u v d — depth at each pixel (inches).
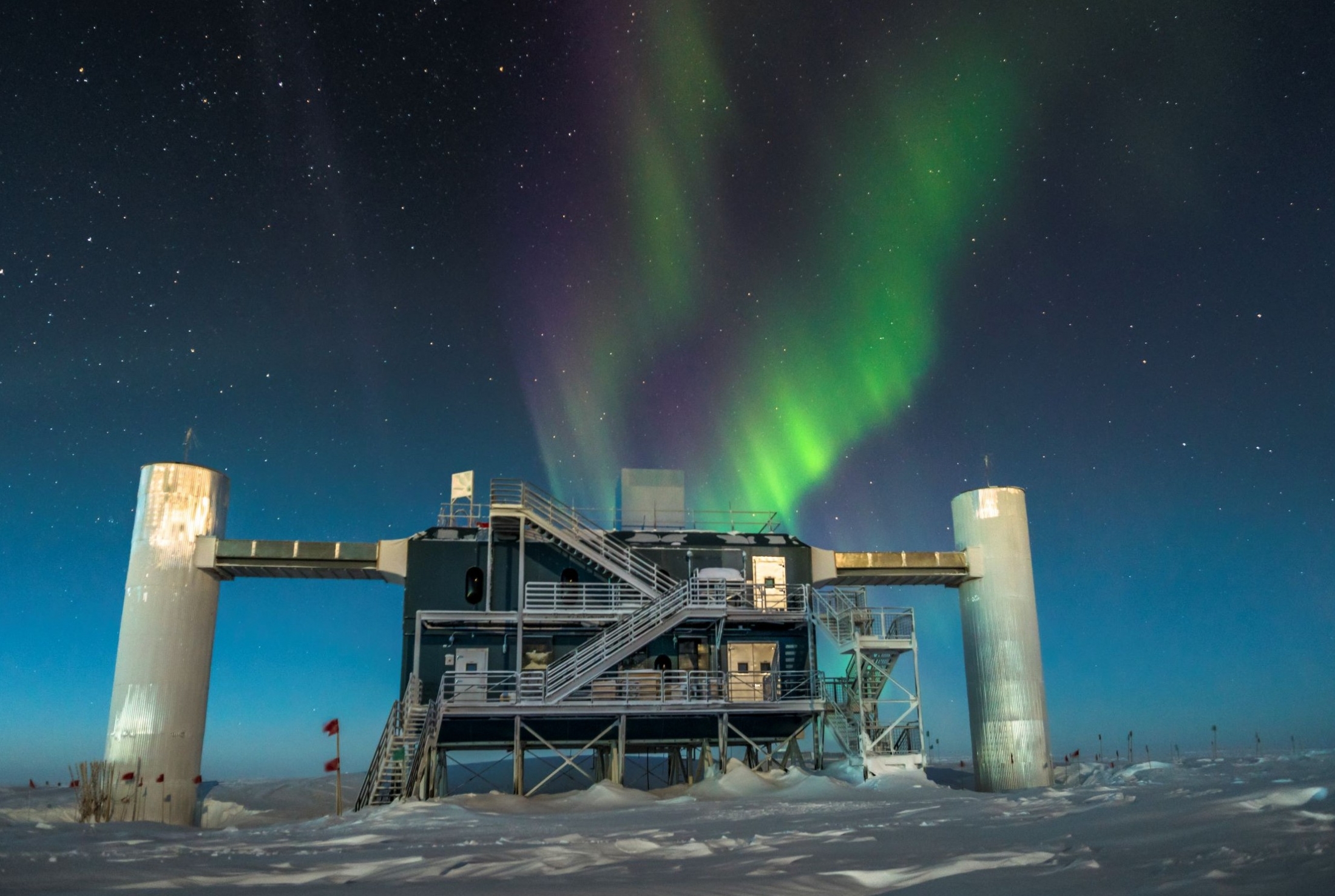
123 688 1338.6
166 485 1414.9
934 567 1561.3
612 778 1455.5
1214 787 868.6
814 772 1443.2
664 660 1502.2
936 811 894.4
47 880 507.8
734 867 501.0
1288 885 327.9
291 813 1461.6
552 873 505.7
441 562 1491.1
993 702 1508.4
